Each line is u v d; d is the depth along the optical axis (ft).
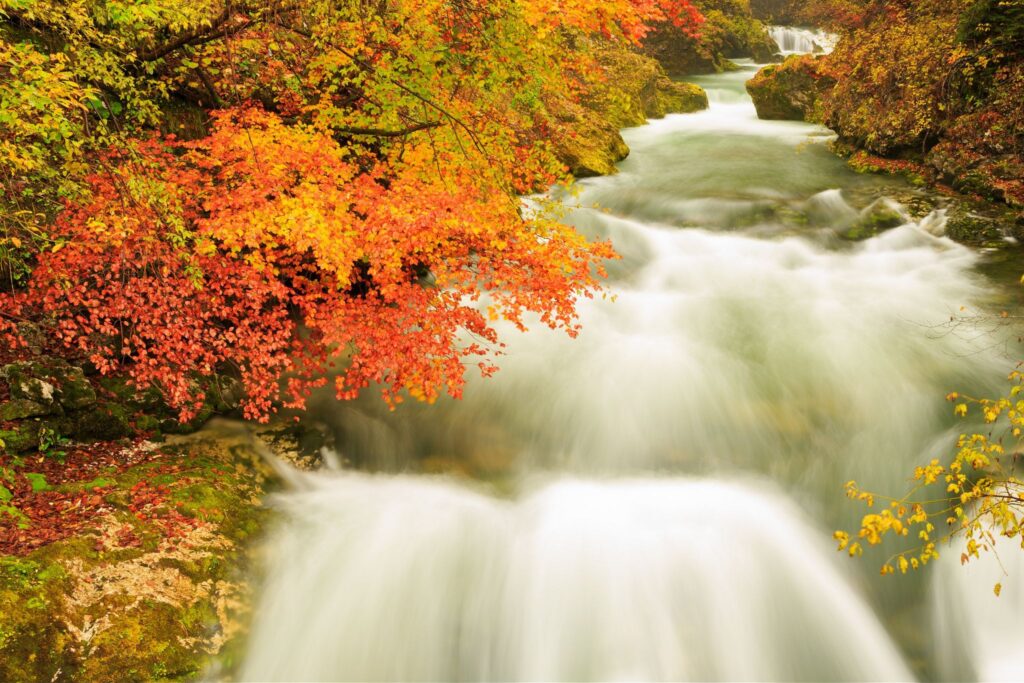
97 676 16.17
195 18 24.70
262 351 22.59
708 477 26.27
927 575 22.20
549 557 21.94
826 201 48.14
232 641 18.10
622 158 59.31
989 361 30.14
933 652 20.86
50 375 22.18
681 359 31.14
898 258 40.57
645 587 21.33
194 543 19.39
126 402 23.62
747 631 20.81
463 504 24.03
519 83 28.81
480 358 31.01
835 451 26.68
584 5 25.57
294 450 25.55
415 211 23.17
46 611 16.44
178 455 23.29
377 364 22.63
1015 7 44.96
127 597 17.43
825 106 64.39
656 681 19.60
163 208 20.92
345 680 19.03
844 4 73.15
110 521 19.07
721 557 22.29
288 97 31.04
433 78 28.27
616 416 28.55
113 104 25.30
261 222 21.11
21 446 20.92
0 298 22.02
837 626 21.13
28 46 18.35
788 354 31.50
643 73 76.54
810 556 22.91
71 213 21.50
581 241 24.76
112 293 22.91
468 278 24.58
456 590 21.03
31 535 17.92
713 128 71.46
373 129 28.96
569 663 19.97
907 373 29.78
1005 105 45.44
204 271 22.25
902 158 53.52
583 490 25.40
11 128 18.69
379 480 25.57
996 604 21.03
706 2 113.80
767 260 41.34
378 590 20.58
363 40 28.27
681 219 47.39
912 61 53.16
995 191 44.45
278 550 20.66
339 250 20.76
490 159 27.78
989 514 21.81
